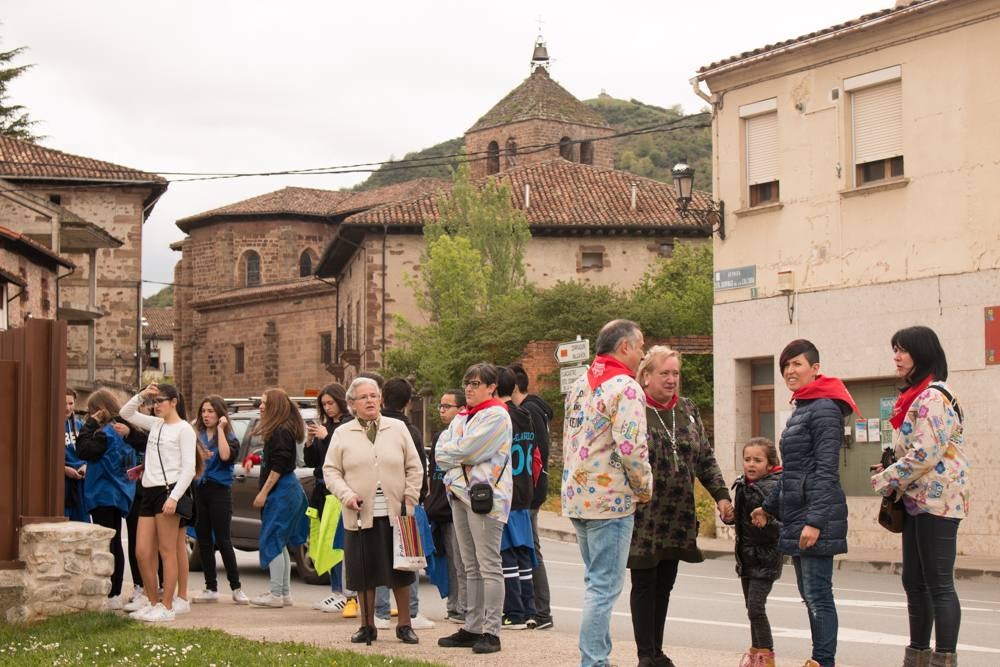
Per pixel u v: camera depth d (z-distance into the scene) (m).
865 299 24.44
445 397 11.83
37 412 11.76
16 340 12.06
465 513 10.07
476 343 41.53
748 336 26.62
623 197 54.03
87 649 9.60
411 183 72.88
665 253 48.88
